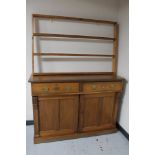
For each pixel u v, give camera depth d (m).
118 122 2.28
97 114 2.00
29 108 2.21
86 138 1.99
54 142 1.88
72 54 2.01
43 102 1.77
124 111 2.11
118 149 1.79
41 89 1.68
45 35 1.87
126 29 2.01
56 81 1.70
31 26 1.95
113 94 2.00
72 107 1.87
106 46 2.28
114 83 1.93
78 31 2.12
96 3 2.11
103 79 1.87
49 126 1.86
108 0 2.14
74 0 2.02
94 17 2.14
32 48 1.87
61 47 2.09
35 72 2.07
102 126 2.08
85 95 1.88
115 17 2.21
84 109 1.93
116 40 2.18
